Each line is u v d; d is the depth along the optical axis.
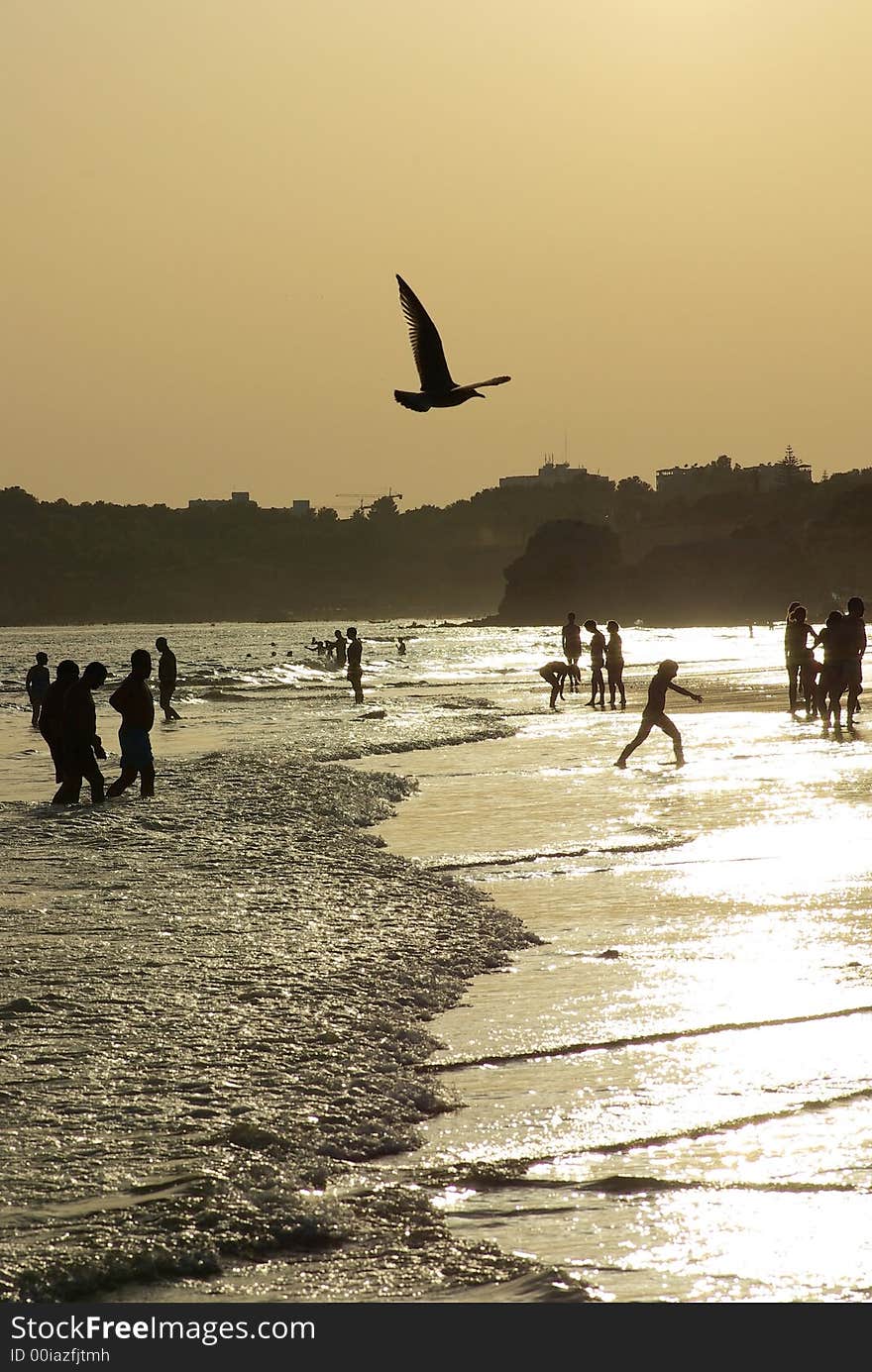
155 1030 27.47
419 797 69.31
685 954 34.19
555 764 83.12
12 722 142.88
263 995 30.38
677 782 70.69
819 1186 19.69
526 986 31.75
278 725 123.19
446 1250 17.95
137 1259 17.27
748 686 170.12
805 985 30.80
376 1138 21.98
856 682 91.75
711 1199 19.42
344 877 45.91
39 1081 24.11
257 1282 17.19
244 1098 23.48
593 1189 19.97
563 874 46.28
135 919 38.72
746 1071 25.06
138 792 72.25
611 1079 24.91
